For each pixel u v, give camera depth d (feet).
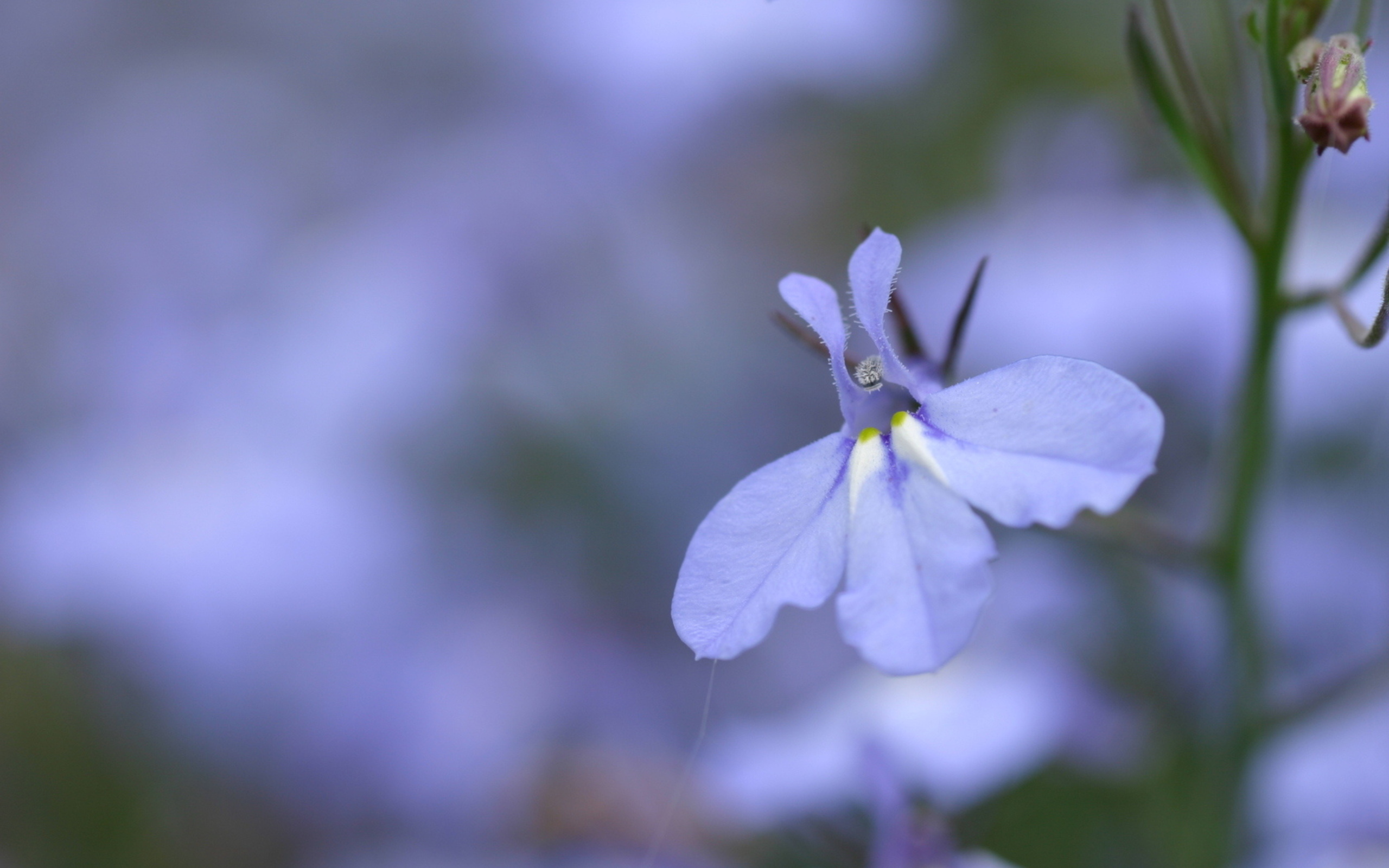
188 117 1.15
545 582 0.84
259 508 0.81
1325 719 0.61
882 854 0.56
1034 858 0.63
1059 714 0.60
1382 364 0.71
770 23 0.88
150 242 0.99
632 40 0.91
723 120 0.88
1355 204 0.77
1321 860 0.59
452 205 0.94
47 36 1.28
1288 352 0.71
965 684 0.61
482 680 0.78
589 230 0.94
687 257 0.95
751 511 0.45
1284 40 0.50
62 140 1.14
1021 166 0.82
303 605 0.79
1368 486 0.74
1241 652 0.56
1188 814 0.59
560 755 0.67
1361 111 0.46
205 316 0.92
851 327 0.87
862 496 0.45
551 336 0.92
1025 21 0.90
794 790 0.58
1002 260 0.79
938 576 0.44
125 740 0.76
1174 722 0.61
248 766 0.76
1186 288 0.73
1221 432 0.61
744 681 0.80
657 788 0.64
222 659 0.77
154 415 0.87
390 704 0.76
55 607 0.78
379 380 0.88
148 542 0.80
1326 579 0.72
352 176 1.11
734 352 0.93
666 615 0.83
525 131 0.96
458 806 0.72
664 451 0.88
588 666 0.78
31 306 0.96
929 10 0.88
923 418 0.46
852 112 0.91
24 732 0.75
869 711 0.61
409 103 1.21
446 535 0.85
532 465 0.89
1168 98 0.52
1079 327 0.74
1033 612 0.67
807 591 0.45
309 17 1.28
